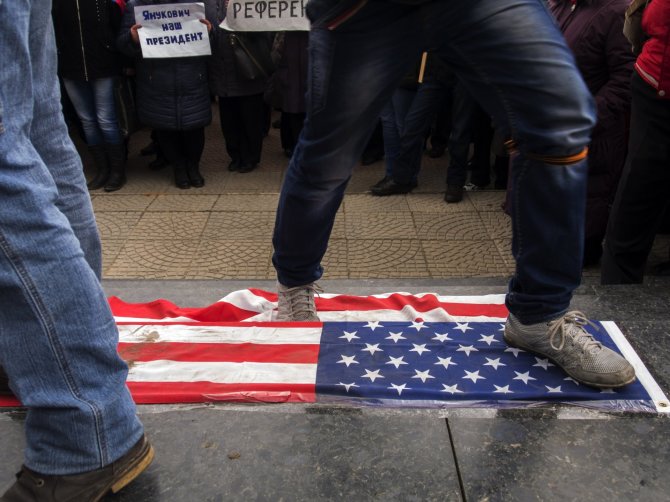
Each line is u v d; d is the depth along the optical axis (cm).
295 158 197
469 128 486
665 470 164
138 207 507
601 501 155
